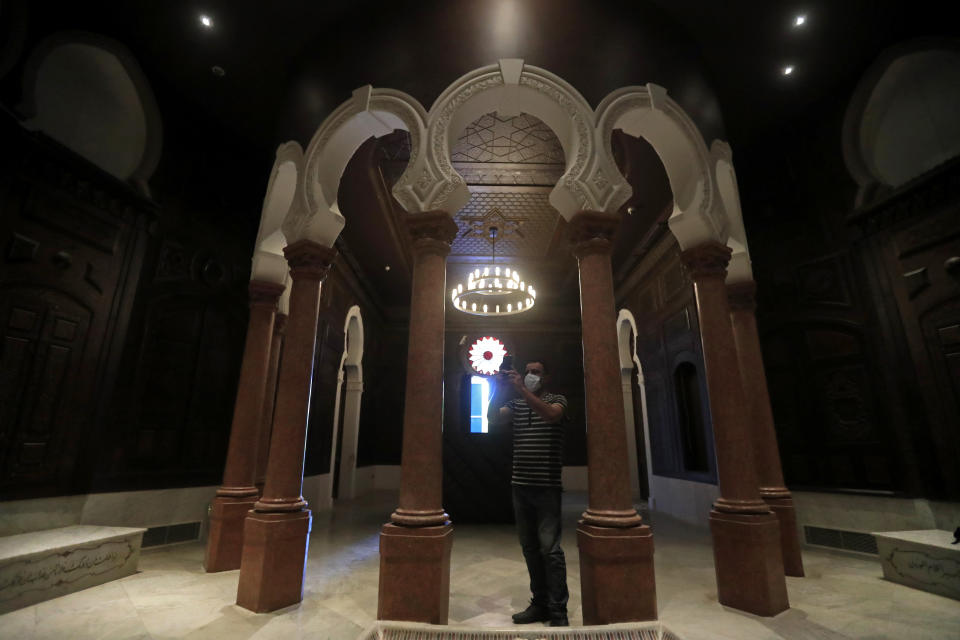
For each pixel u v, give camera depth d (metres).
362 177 6.99
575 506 9.50
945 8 4.69
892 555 4.09
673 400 8.34
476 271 8.39
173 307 5.63
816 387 5.68
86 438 4.64
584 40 4.10
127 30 4.98
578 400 14.04
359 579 4.10
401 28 4.24
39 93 4.48
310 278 4.05
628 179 6.78
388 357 14.32
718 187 4.59
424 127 3.79
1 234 3.98
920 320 4.81
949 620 3.09
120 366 5.01
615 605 2.82
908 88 5.20
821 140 5.93
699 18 4.77
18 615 3.11
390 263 10.53
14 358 4.06
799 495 5.70
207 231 6.14
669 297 8.53
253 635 2.84
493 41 4.04
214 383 6.00
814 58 5.33
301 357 3.87
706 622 3.04
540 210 8.48
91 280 4.75
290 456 3.66
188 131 5.97
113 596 3.57
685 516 7.87
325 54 4.71
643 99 4.02
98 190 4.85
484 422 11.09
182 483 5.51
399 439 13.73
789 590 3.83
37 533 4.04
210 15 4.74
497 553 5.21
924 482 4.67
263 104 5.98
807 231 6.00
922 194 4.84
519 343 14.27
